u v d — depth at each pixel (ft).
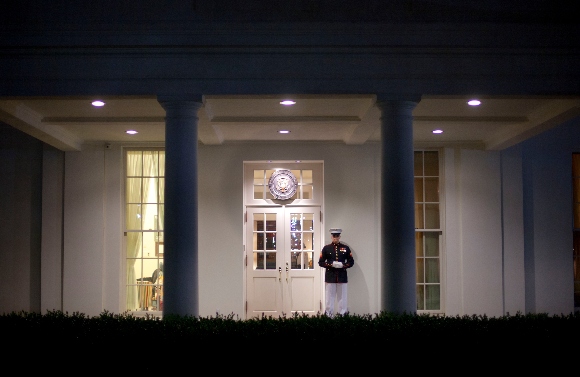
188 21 24.25
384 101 24.59
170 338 20.30
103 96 24.49
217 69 24.54
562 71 24.57
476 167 37.04
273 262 39.06
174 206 24.62
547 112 29.04
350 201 37.96
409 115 24.86
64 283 36.78
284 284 38.96
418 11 24.40
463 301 36.42
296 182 38.91
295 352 19.95
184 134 24.63
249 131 34.63
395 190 24.75
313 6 24.38
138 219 38.60
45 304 36.68
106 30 24.27
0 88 24.38
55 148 37.27
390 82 24.59
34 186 37.42
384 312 23.75
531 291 37.14
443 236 37.93
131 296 38.22
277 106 28.48
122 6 24.32
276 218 39.24
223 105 28.22
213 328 20.93
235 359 19.99
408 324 21.65
